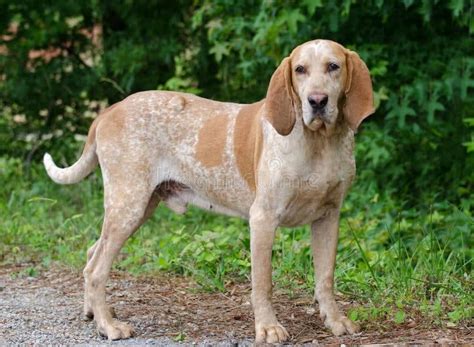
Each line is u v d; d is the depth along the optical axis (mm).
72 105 13438
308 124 5887
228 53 10711
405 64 9781
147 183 6715
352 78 6012
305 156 6055
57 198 11500
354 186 10258
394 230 8953
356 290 7418
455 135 10141
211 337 6375
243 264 8031
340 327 6332
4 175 12641
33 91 13156
